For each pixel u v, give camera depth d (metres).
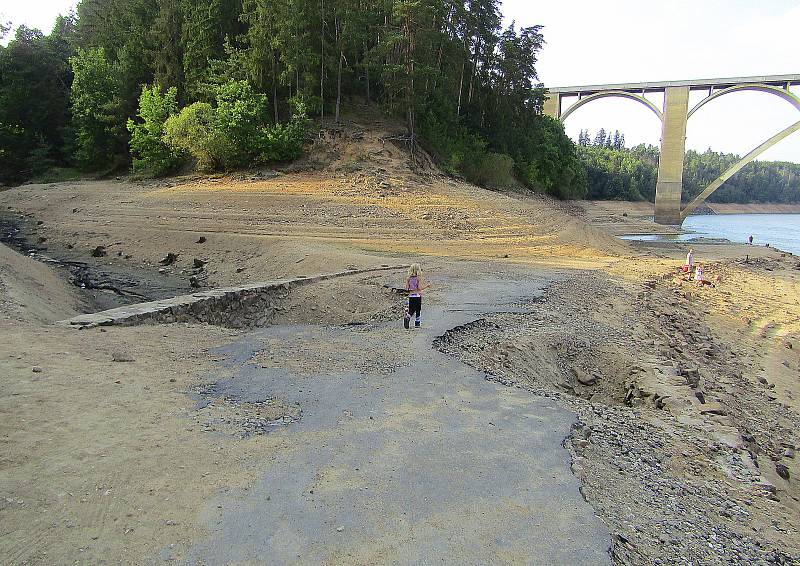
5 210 35.84
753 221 107.19
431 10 41.53
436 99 46.78
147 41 49.38
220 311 13.98
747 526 5.63
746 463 7.55
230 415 6.93
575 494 5.34
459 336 11.73
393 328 12.24
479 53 53.88
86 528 4.39
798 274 32.09
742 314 21.55
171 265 25.14
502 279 19.97
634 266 28.89
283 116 43.47
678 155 80.62
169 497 4.90
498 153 54.00
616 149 170.38
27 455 5.47
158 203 32.78
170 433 6.23
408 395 7.96
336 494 5.09
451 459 5.94
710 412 9.55
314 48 43.16
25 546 4.13
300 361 9.52
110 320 11.10
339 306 15.90
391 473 5.55
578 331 13.26
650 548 4.69
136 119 48.22
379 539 4.44
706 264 33.28
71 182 44.34
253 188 34.22
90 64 47.50
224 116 38.12
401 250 26.31
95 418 6.48
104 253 27.08
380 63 44.41
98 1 64.06
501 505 5.05
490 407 7.65
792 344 18.02
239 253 25.30
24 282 16.84
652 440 7.50
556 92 90.06
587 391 10.98
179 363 9.05
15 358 8.32
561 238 34.25
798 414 11.83
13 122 51.06
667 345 14.71
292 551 4.24
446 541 4.46
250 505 4.84
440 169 43.31
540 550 4.40
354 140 41.03
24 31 53.28
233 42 47.00
